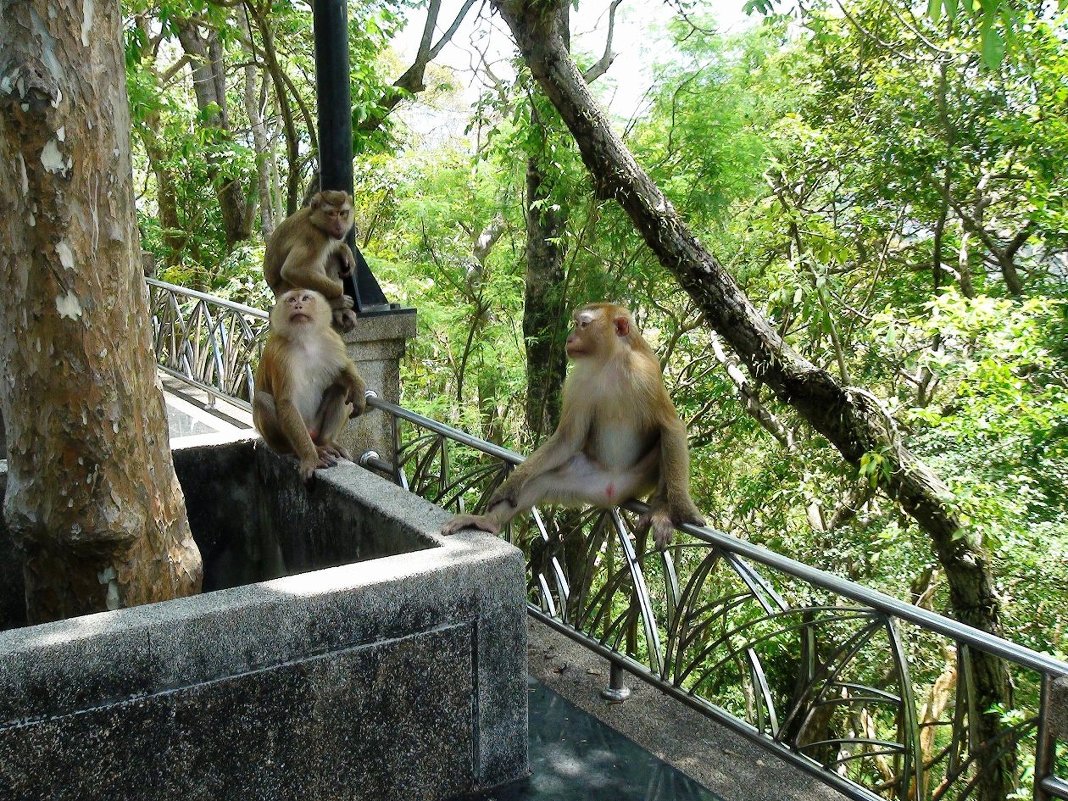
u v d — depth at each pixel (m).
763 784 3.77
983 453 10.17
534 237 12.86
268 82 18.00
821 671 3.29
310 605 2.96
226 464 4.98
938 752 9.54
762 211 13.63
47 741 2.63
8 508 3.46
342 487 4.16
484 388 16.44
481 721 3.36
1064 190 11.79
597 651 4.34
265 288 14.88
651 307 13.58
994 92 12.21
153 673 2.75
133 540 3.47
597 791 3.55
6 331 3.27
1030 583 10.00
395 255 17.61
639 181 9.34
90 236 3.22
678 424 4.03
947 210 13.16
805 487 12.87
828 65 14.45
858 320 13.47
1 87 3.03
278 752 2.97
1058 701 2.48
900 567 11.10
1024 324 9.52
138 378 3.46
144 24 13.38
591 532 4.35
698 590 3.77
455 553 3.31
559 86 9.16
